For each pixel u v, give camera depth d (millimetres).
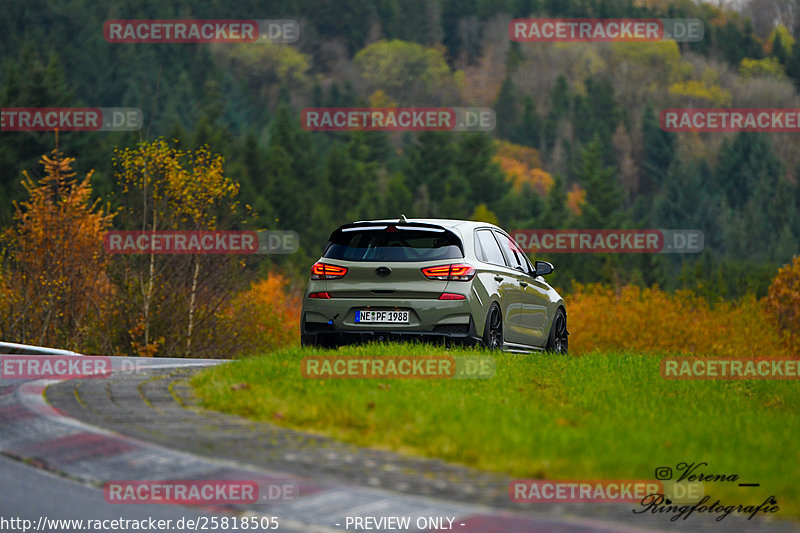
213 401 34906
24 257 126250
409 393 36812
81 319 126625
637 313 195750
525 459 27016
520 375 44531
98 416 31984
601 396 42219
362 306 48969
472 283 48906
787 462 29281
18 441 30016
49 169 131500
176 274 128375
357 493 23641
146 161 126625
